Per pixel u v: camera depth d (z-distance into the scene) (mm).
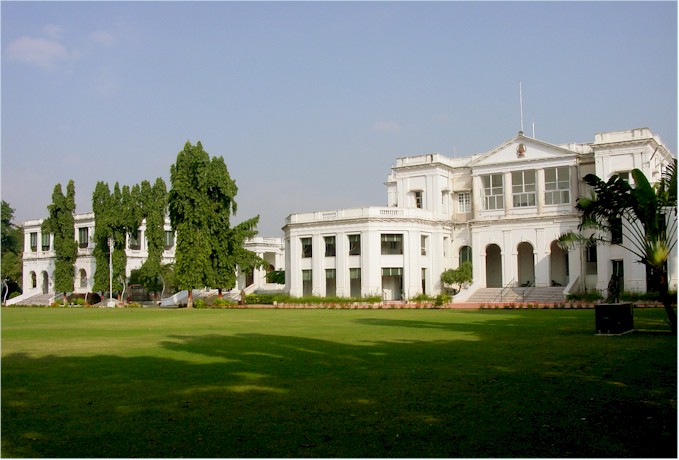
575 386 13266
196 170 64688
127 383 14641
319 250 65000
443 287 65188
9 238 112625
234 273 66625
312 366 16906
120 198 77750
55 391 13711
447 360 17547
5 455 9070
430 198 66500
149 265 75625
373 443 9359
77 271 91062
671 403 11594
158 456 8914
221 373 15945
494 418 10680
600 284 55031
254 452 9023
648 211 23328
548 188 62594
